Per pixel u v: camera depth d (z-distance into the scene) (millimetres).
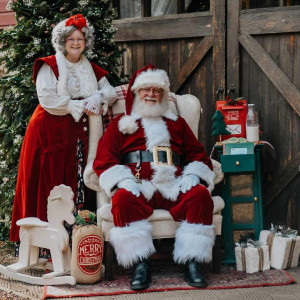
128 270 4027
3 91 4434
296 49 4414
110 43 4617
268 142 4531
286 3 4547
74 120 4105
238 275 3869
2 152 4535
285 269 4031
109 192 3732
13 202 4512
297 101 4395
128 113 4012
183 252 3629
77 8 4387
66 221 3770
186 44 4766
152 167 3848
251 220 4203
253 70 4574
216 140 4723
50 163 4078
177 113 4316
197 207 3648
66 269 3824
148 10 4938
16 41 4328
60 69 4043
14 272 3822
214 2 4605
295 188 4500
